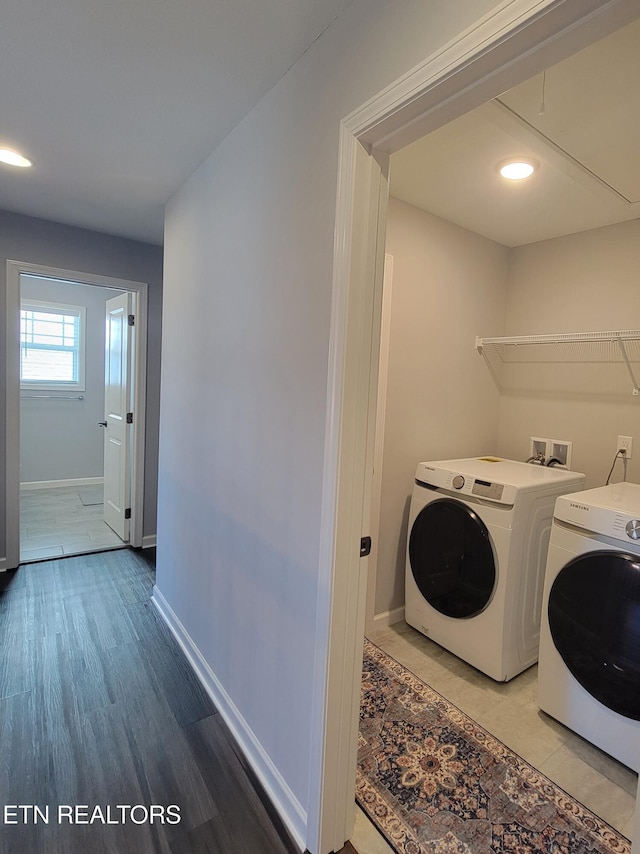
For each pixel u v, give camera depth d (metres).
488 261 2.80
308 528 1.32
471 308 2.74
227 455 1.84
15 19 1.26
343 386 1.17
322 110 1.26
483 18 0.82
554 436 2.71
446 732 1.78
